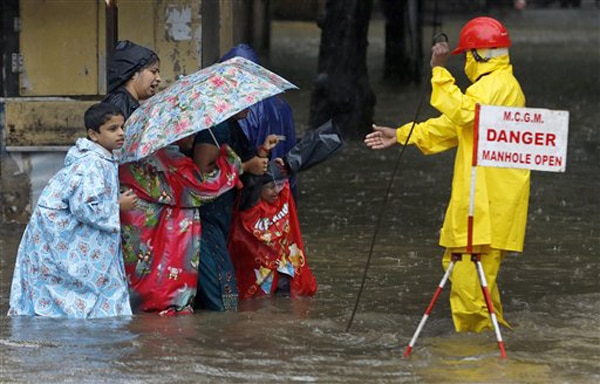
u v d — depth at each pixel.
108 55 24.92
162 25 24.98
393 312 18.62
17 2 24.67
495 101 16.36
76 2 24.77
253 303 19.09
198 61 25.06
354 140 38.47
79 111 24.88
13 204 25.28
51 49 24.88
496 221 16.45
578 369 15.23
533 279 20.88
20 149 24.94
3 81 24.92
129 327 17.19
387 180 31.80
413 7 53.78
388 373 15.02
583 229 25.45
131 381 14.61
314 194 29.75
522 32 90.00
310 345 16.41
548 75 60.81
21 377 14.73
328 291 20.00
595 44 80.56
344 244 23.95
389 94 50.94
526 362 15.54
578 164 34.38
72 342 16.31
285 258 19.45
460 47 16.88
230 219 18.98
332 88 38.22
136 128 17.52
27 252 17.77
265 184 19.14
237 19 30.70
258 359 15.66
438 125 16.83
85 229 17.45
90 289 17.62
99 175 17.25
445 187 30.81
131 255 18.11
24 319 17.50
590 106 49.09
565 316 18.16
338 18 38.03
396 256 22.91
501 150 15.78
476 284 16.69
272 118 19.61
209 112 17.19
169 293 18.00
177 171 17.95
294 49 68.69
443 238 16.66
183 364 15.37
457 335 16.97
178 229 18.08
